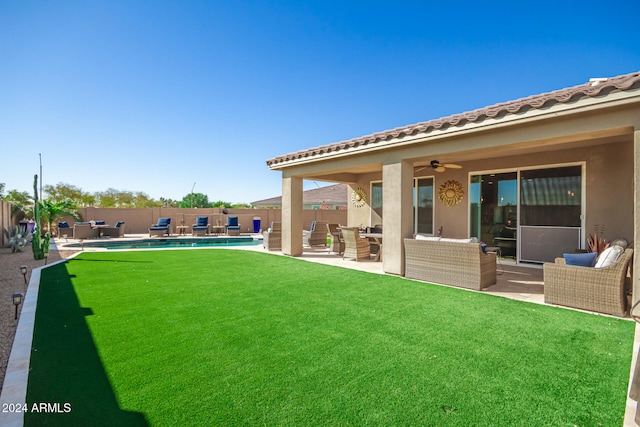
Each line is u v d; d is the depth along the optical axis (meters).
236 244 18.30
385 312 5.39
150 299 6.20
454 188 11.34
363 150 8.82
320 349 3.97
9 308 5.70
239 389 3.08
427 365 3.56
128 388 3.10
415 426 2.55
